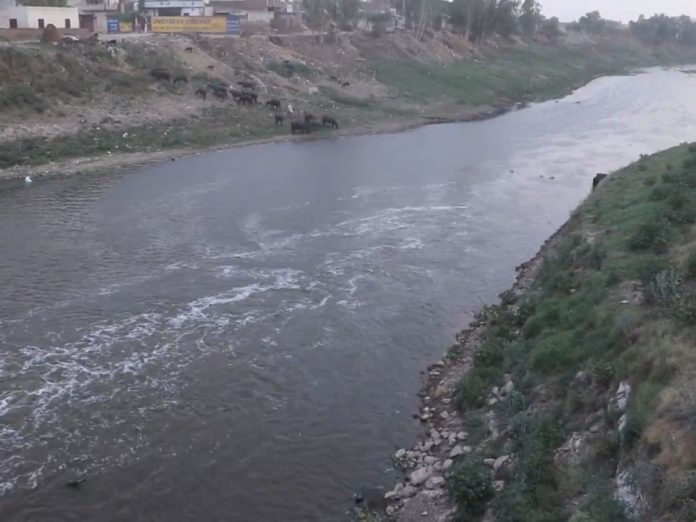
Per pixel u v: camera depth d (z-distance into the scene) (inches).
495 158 2180.1
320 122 2596.0
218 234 1396.4
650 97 3683.6
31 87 2201.0
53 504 655.8
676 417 528.4
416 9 4500.5
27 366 877.2
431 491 656.4
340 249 1325.0
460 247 1353.3
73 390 830.5
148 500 665.0
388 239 1387.8
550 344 793.6
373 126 2711.6
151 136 2204.7
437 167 2043.6
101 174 1867.6
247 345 949.8
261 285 1147.9
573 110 3272.6
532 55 4857.3
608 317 778.8
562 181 1884.8
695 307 682.8
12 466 701.3
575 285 954.7
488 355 863.7
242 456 729.0
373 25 4131.4
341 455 732.0
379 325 1019.9
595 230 1159.6
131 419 782.5
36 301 1063.6
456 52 4350.4
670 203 1127.6
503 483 628.4
